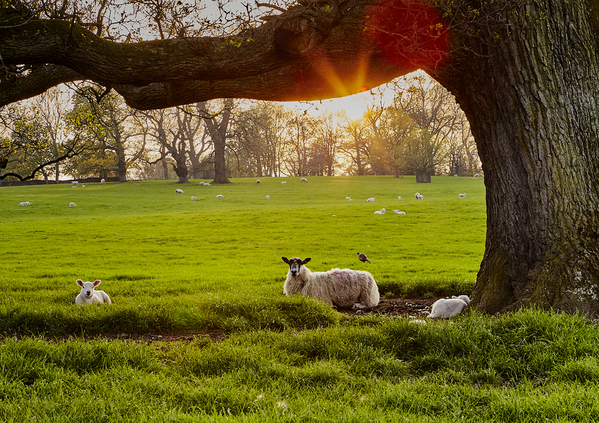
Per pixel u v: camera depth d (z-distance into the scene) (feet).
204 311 25.09
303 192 178.60
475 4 22.00
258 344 19.39
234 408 13.32
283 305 26.00
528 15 20.99
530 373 15.29
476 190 173.37
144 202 148.25
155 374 16.12
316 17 19.01
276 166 351.87
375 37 20.93
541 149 21.21
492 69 22.15
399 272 47.96
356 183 212.23
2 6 19.54
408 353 17.97
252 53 19.63
